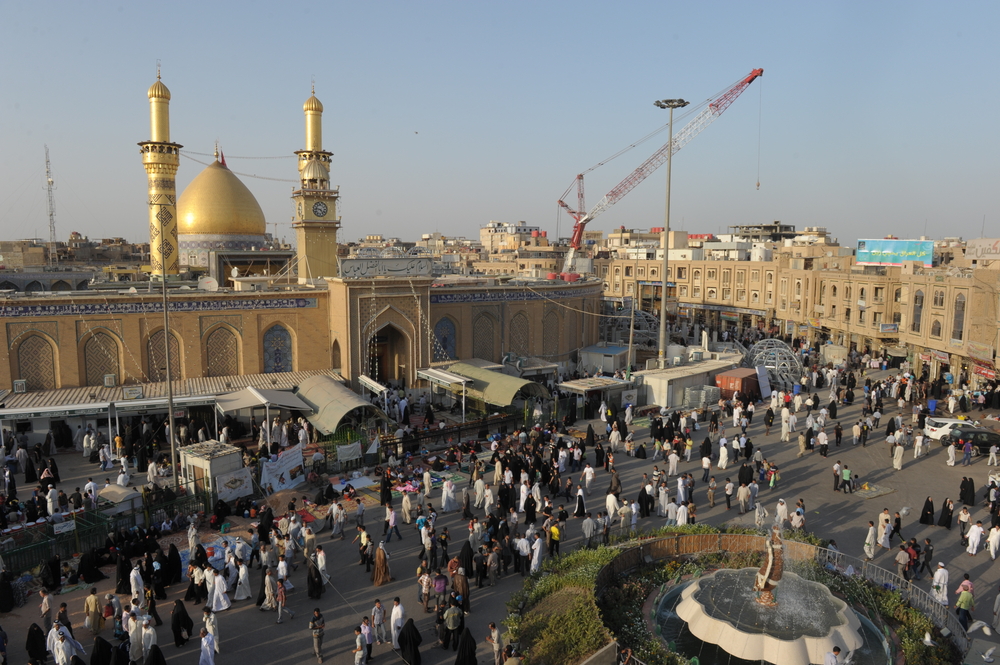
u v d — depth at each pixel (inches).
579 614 505.7
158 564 598.9
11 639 531.2
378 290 1170.0
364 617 514.3
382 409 1093.1
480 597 606.2
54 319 1026.7
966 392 1238.9
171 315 1096.8
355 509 787.4
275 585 574.9
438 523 748.6
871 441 1067.9
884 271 1871.3
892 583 591.8
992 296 1307.8
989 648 529.3
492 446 997.2
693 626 530.6
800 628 508.1
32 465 871.7
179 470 864.3
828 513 794.2
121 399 997.8
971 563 674.8
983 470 939.3
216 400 1003.9
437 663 506.9
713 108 2682.1
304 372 1187.3
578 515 770.8
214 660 503.8
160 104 1357.0
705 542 669.9
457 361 1322.6
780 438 1074.1
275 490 831.7
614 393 1212.5
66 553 658.2
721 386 1315.2
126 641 504.7
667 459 957.2
